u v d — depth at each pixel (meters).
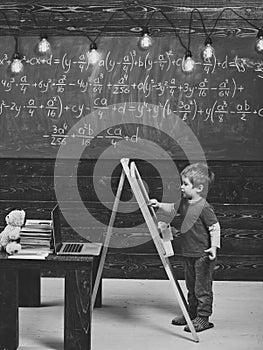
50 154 5.84
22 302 5.08
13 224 4.24
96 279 4.77
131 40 5.76
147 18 5.74
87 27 5.77
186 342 4.39
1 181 5.86
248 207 5.79
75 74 5.79
